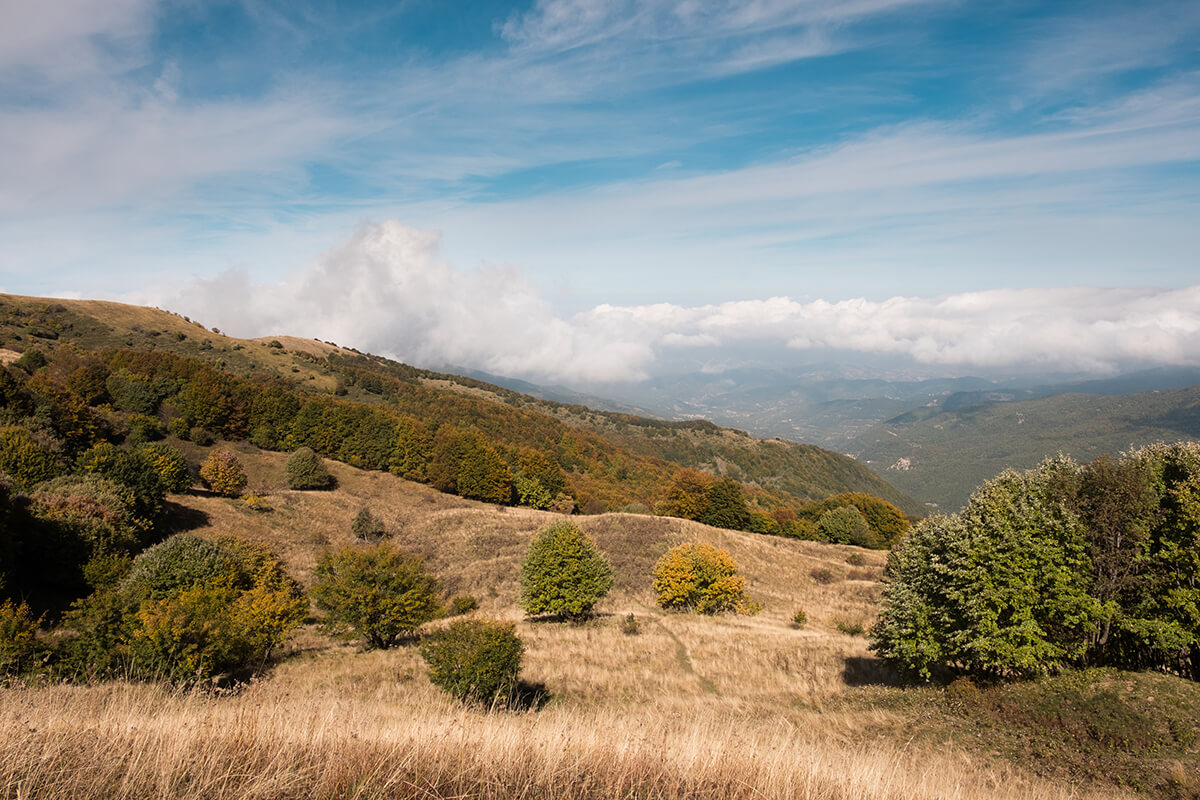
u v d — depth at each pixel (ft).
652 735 20.36
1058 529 53.72
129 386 236.22
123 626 51.39
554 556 110.42
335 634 84.64
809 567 181.78
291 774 15.03
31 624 49.49
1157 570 51.70
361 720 20.43
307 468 230.48
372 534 188.24
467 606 120.67
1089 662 53.67
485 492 273.13
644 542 180.55
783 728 47.83
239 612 66.54
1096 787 37.78
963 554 54.75
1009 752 44.16
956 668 61.36
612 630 102.37
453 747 18.02
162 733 16.85
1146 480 53.78
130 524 117.50
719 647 90.63
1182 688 46.42
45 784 13.93
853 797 18.51
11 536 82.84
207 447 241.35
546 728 20.26
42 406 164.86
